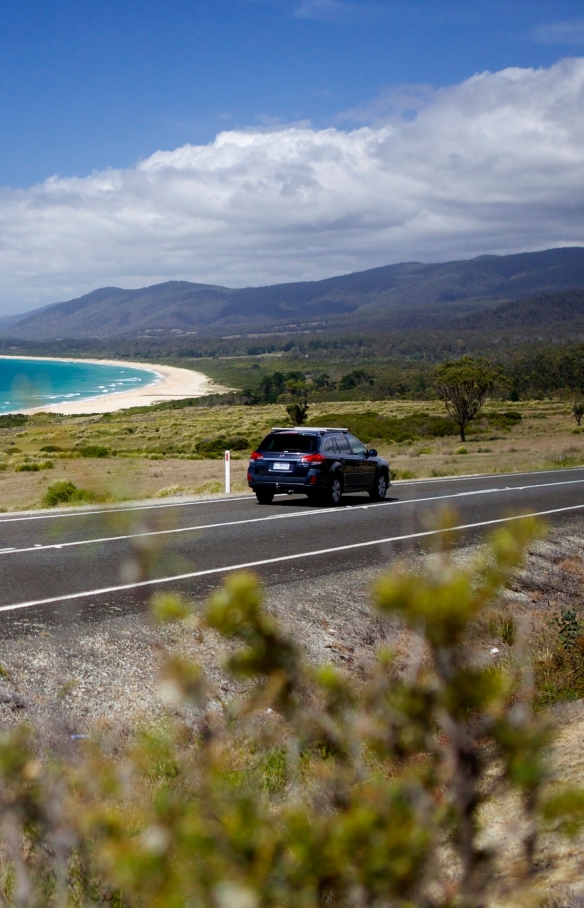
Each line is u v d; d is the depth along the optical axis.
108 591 9.03
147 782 2.80
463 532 14.49
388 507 18.23
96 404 161.38
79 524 13.98
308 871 1.35
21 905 2.07
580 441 54.47
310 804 2.45
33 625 7.60
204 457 52.56
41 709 5.09
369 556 11.96
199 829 1.42
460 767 1.44
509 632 8.31
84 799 2.21
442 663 1.44
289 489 18.41
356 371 198.00
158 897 1.35
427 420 72.38
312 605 9.13
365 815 1.39
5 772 2.06
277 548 12.46
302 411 79.44
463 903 1.47
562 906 2.32
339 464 18.89
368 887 1.37
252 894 1.34
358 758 1.64
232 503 18.89
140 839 2.09
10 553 11.45
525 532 1.54
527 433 65.06
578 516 17.28
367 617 9.05
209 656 6.70
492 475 29.14
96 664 6.57
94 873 2.47
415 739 1.54
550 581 12.01
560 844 2.69
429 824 1.43
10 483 35.06
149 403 168.88
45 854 2.51
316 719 1.63
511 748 1.42
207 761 1.98
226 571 10.46
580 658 7.62
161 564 10.27
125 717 5.59
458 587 1.41
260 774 3.65
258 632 1.59
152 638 7.16
